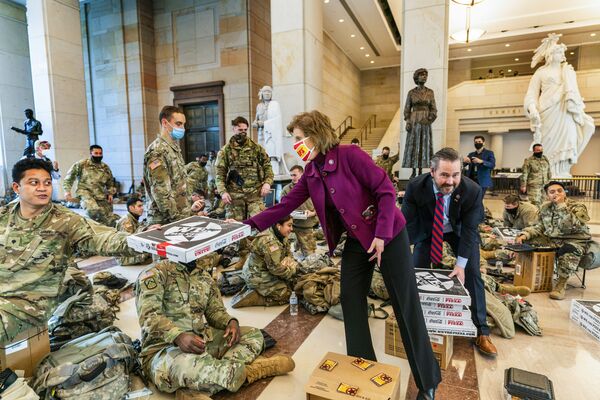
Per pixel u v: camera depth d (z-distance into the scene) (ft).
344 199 5.11
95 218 17.98
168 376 5.52
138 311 5.90
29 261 5.56
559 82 28.63
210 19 38.47
